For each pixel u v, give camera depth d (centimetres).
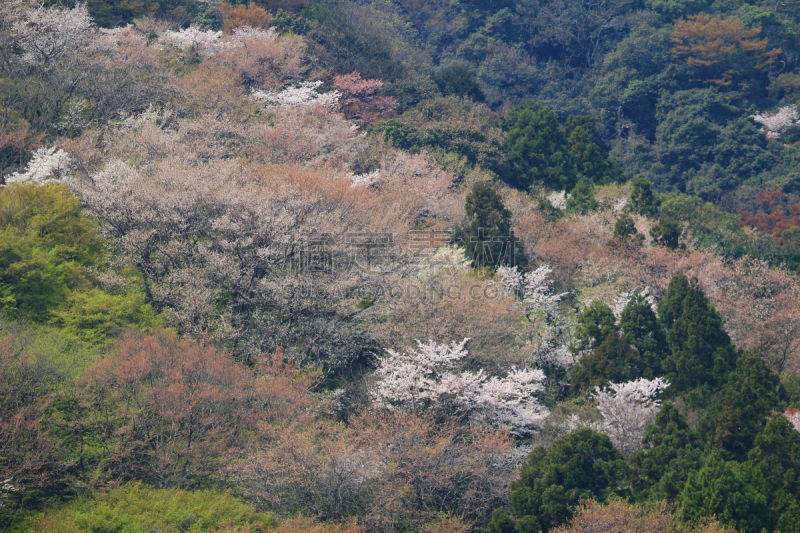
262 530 1892
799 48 9525
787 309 3478
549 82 10050
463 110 6088
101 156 3431
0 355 1994
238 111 4300
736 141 8250
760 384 2459
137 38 4778
